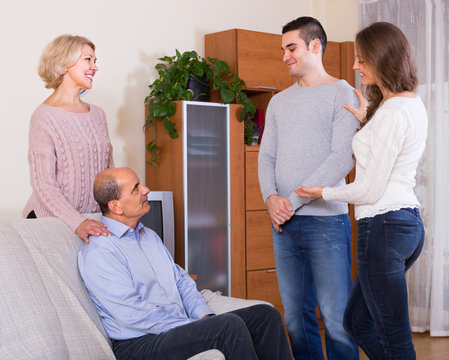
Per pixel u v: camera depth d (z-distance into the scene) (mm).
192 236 4066
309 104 2730
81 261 2287
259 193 4387
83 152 2582
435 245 4336
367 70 2316
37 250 2139
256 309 2314
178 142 4047
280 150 2822
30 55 3773
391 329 2248
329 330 2715
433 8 4410
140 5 4293
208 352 2008
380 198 2232
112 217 2410
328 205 2674
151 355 2174
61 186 2535
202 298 2500
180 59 4148
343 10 5289
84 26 4020
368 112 2443
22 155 3740
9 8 3691
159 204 3729
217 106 4188
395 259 2201
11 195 3699
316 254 2691
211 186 4164
